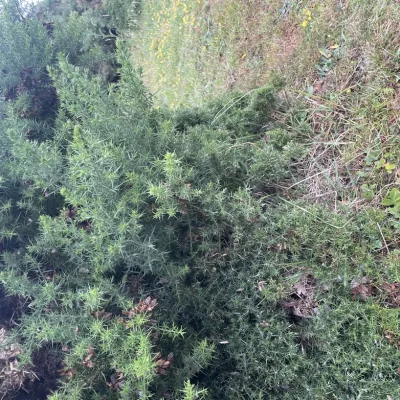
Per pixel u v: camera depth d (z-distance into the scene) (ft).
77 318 8.26
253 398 7.87
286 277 8.27
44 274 9.86
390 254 7.67
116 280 9.32
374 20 9.55
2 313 10.43
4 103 13.25
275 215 8.68
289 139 10.37
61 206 11.17
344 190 9.09
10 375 8.82
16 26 13.97
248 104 11.75
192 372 7.68
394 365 7.00
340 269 7.79
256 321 8.41
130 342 7.06
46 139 12.48
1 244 10.64
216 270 8.93
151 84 22.57
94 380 7.77
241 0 15.17
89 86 10.00
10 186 10.89
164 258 8.77
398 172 8.38
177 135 9.98
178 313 8.87
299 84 11.56
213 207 8.64
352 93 9.88
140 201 8.34
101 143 8.91
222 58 16.10
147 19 25.43
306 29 11.87
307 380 7.62
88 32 19.54
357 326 7.43
